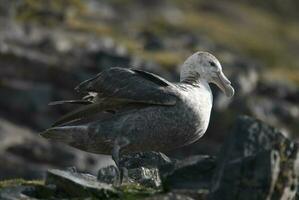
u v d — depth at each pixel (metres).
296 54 77.94
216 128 37.03
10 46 39.25
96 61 39.91
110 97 12.32
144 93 12.12
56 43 41.47
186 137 12.45
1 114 35.88
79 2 50.28
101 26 52.97
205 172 11.33
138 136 12.27
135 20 66.75
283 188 10.71
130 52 44.69
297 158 10.82
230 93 13.07
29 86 36.81
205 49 56.06
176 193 11.08
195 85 12.91
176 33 63.94
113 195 11.43
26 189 11.48
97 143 12.45
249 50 71.88
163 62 43.03
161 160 13.93
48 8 46.94
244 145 10.67
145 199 10.80
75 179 11.69
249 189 10.55
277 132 10.84
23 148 31.33
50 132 12.59
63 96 37.16
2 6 44.00
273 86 43.84
